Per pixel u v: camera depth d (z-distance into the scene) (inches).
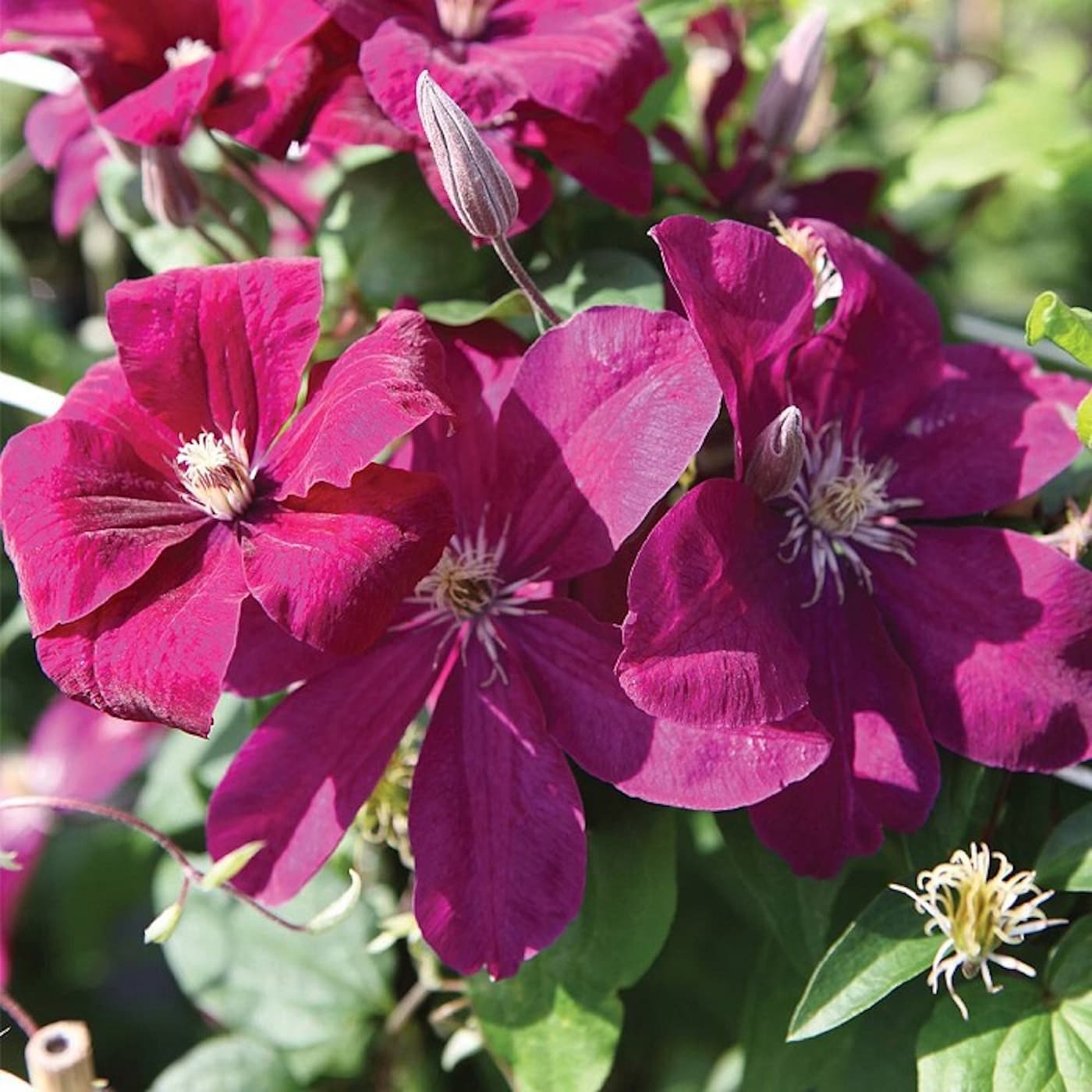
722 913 23.6
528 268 19.1
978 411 18.0
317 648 15.6
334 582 15.6
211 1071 20.6
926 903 16.2
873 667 17.1
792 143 20.8
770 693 15.7
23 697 28.0
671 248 15.7
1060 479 19.0
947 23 32.0
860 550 17.5
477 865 16.3
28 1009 27.2
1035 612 17.0
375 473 16.1
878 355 17.8
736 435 15.9
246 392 17.1
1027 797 17.9
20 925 27.6
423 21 18.1
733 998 23.3
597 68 17.5
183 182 18.8
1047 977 16.8
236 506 16.6
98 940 27.9
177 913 16.7
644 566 15.2
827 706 16.9
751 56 23.8
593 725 16.3
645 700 15.1
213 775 20.6
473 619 16.9
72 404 17.2
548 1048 17.7
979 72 30.6
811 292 16.5
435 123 16.0
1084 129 22.0
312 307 16.9
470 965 16.2
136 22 18.7
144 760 25.8
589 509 16.2
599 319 16.2
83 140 21.3
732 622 15.8
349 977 20.4
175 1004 27.8
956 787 17.4
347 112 18.0
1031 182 24.2
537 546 16.5
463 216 16.5
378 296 19.0
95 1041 27.3
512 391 16.5
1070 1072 16.3
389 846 20.4
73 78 20.1
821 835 16.6
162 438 17.2
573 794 16.3
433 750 16.7
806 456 17.3
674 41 21.3
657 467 15.8
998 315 25.9
